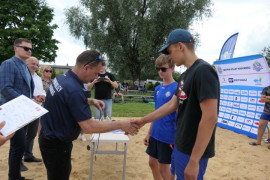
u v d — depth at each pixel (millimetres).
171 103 2090
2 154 4180
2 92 2764
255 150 5020
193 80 1558
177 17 16984
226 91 7520
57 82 1804
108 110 5223
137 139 5551
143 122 2113
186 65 1721
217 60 8227
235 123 7000
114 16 18078
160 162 2490
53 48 24141
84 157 4168
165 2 16422
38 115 1621
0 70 2805
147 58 17922
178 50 1700
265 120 5336
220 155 4609
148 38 17312
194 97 1575
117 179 3283
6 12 22344
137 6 16406
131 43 19266
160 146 2475
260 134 5449
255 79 6254
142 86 20953
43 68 4586
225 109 7562
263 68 5918
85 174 3408
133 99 16281
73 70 1844
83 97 1739
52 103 1760
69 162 1962
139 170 3660
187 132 1632
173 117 2400
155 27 17469
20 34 21469
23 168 3457
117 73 20281
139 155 4414
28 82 3090
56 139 1792
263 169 3891
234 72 7016
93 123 1778
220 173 3666
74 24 18406
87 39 18922
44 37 23359
